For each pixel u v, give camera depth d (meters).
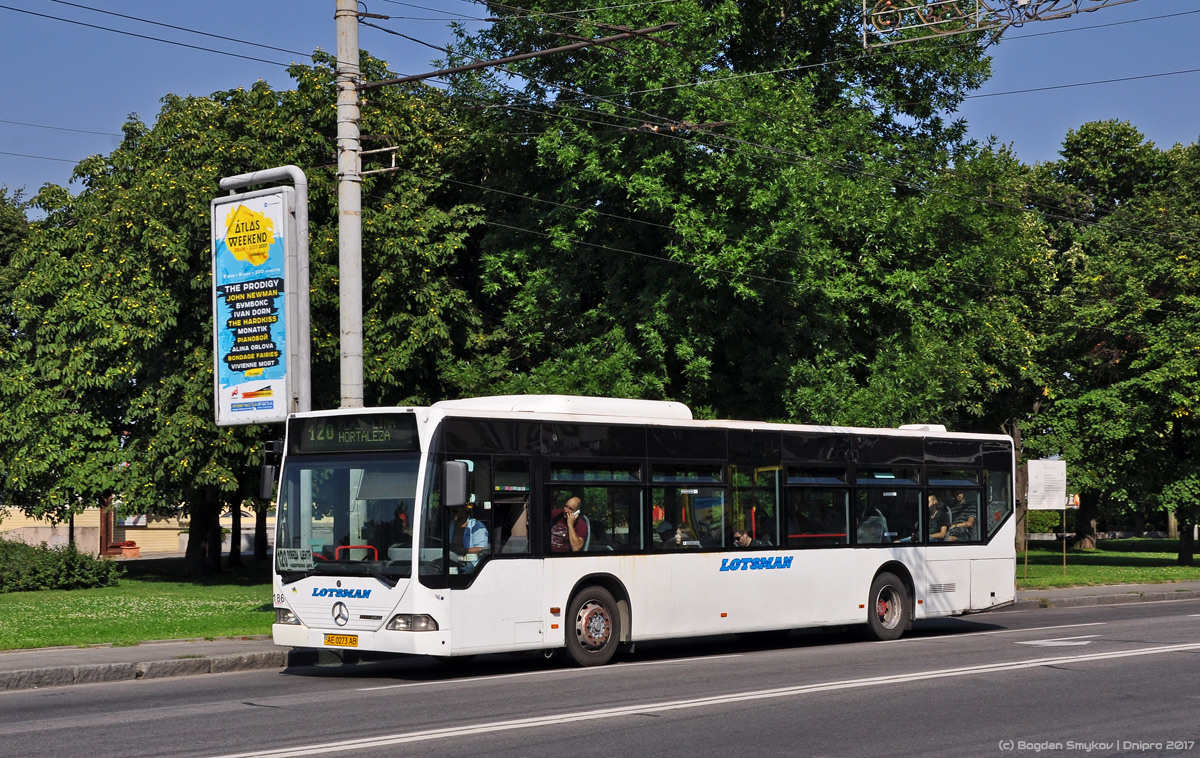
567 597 14.55
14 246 42.72
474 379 26.41
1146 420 37.75
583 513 14.90
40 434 31.48
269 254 18.39
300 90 28.47
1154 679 12.84
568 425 14.90
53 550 28.94
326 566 13.85
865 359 28.62
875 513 18.34
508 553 14.06
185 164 28.06
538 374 25.38
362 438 13.97
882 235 28.86
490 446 14.09
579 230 26.28
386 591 13.34
